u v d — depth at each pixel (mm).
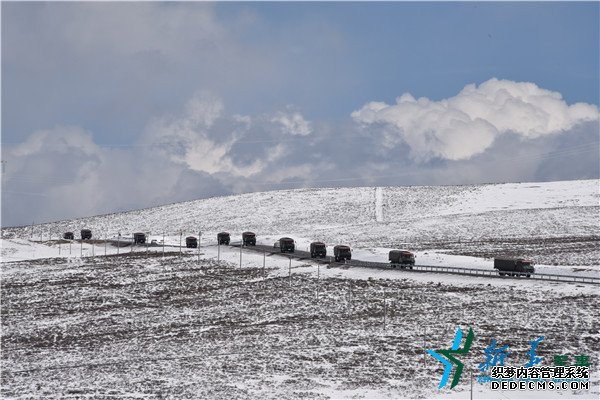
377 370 128000
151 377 127625
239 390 115562
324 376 124938
